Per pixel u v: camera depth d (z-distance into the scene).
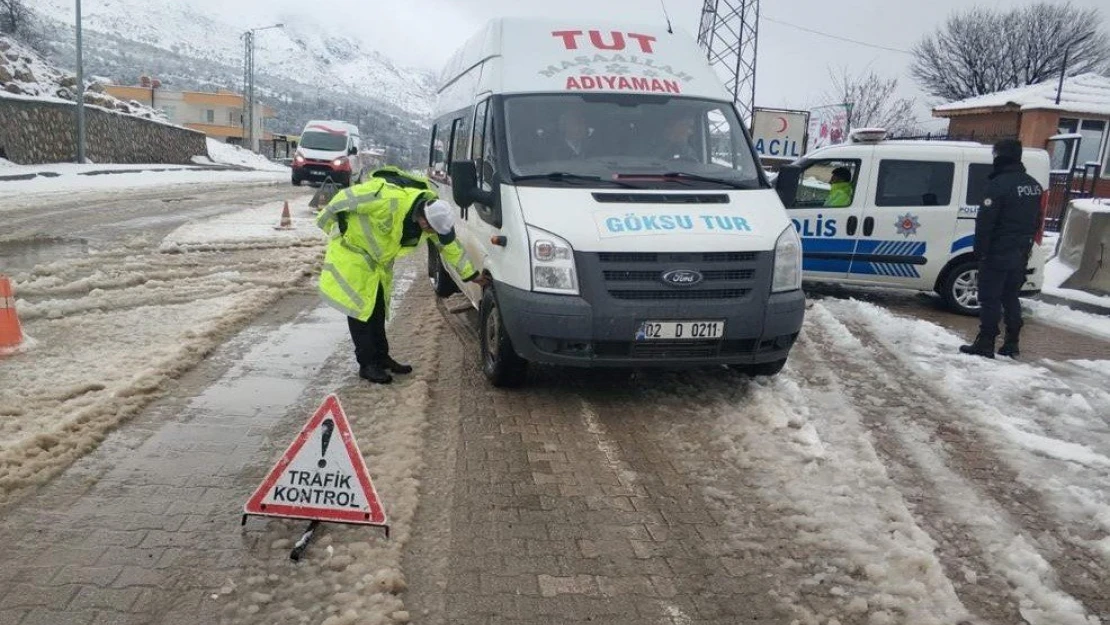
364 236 5.37
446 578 3.30
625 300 4.97
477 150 6.36
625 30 6.71
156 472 4.09
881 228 9.25
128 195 20.06
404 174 5.62
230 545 3.43
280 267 10.01
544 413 5.25
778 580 3.38
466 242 6.64
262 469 4.18
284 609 3.01
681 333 5.03
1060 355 7.38
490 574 3.34
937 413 5.54
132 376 5.41
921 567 3.48
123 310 7.37
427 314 7.96
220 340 6.58
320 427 3.50
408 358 6.33
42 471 3.95
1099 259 10.16
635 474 4.36
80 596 3.02
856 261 9.40
